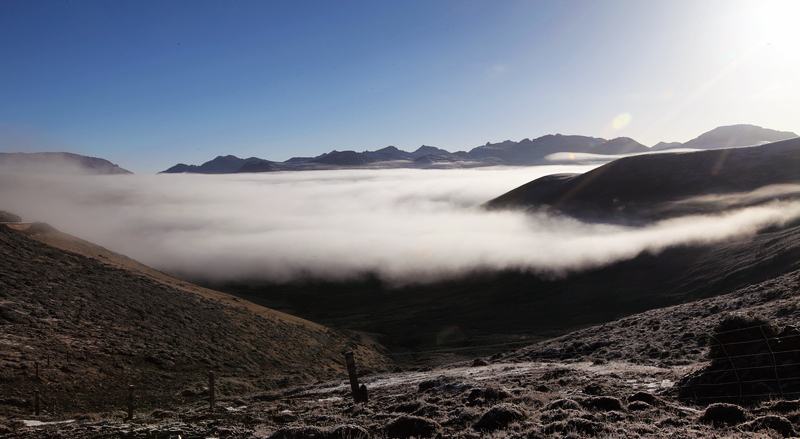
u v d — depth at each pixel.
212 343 40.94
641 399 11.29
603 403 10.59
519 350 42.66
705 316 30.42
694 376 12.27
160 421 15.22
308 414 14.59
